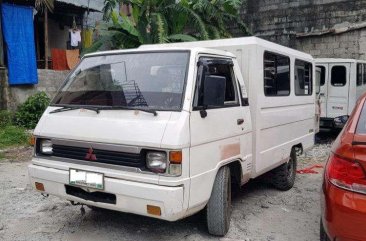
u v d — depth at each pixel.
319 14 15.74
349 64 10.70
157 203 3.35
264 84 4.94
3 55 11.71
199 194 3.65
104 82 4.18
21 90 12.09
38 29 14.98
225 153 4.08
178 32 11.49
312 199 5.67
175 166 3.37
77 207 5.04
